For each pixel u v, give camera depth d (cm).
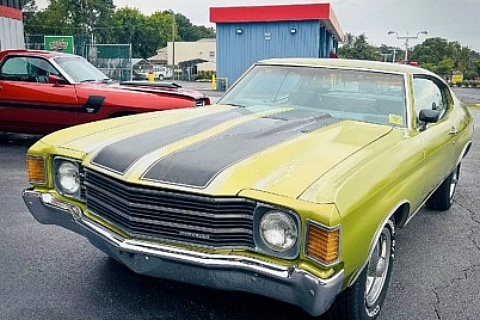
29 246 421
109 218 288
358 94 409
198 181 257
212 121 352
